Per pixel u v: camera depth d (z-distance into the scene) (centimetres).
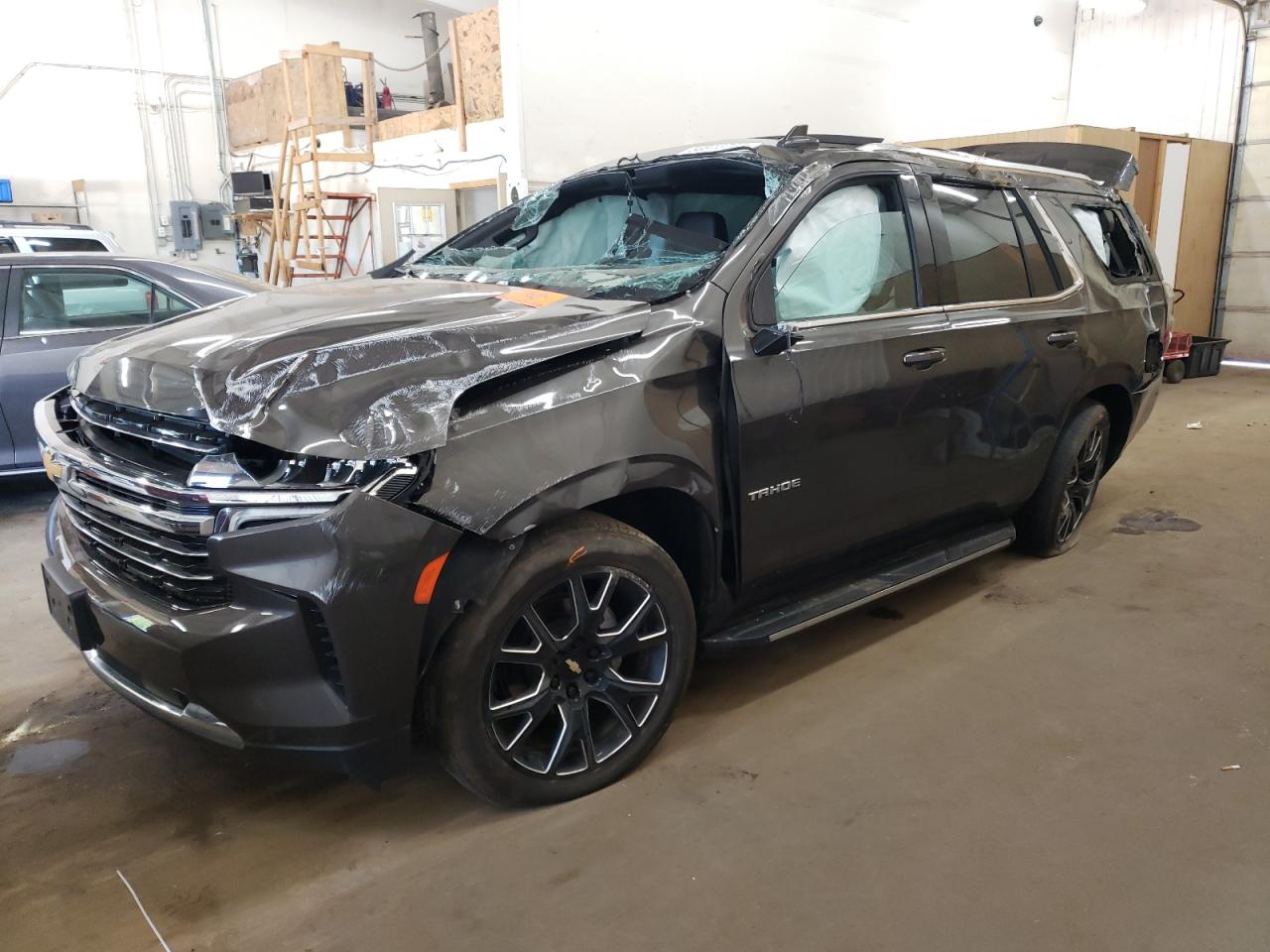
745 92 914
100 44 1356
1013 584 390
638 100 838
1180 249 1088
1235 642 334
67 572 233
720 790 242
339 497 186
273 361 198
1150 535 456
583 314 229
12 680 311
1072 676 308
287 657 192
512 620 213
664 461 231
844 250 284
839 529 284
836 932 192
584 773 237
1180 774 251
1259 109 1118
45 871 214
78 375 244
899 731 273
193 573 199
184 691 198
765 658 322
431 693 208
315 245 1252
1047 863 214
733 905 200
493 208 955
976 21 1127
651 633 241
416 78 1616
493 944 189
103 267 519
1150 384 436
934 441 307
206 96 1454
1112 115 1257
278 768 257
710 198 335
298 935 193
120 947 190
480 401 205
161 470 204
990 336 324
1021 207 361
